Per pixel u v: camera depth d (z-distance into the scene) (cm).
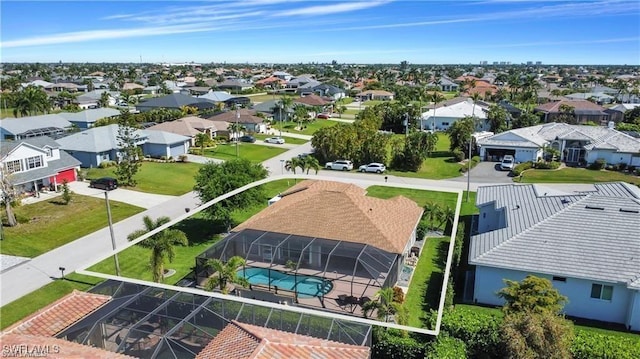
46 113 11056
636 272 2527
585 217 2898
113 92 14125
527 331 1855
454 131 7162
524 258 2730
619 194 3416
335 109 12631
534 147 6581
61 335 1962
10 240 3781
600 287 2597
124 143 6512
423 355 2094
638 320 2519
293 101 12181
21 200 4666
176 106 11112
